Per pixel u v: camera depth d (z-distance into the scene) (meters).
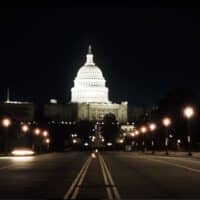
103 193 33.41
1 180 43.75
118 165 70.81
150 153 152.50
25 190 35.41
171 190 35.00
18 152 122.12
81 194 32.84
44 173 53.16
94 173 53.56
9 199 30.25
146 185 38.78
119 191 34.59
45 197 31.25
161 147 184.25
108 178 46.16
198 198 30.39
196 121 164.25
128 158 102.31
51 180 43.91
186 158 99.06
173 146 179.88
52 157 110.81
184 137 166.88
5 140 141.12
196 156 109.25
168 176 48.06
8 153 129.50
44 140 196.50
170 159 93.88
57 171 56.75
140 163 76.81
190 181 42.12
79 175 50.16
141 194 32.59
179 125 169.25
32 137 170.88
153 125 170.12
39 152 159.62
